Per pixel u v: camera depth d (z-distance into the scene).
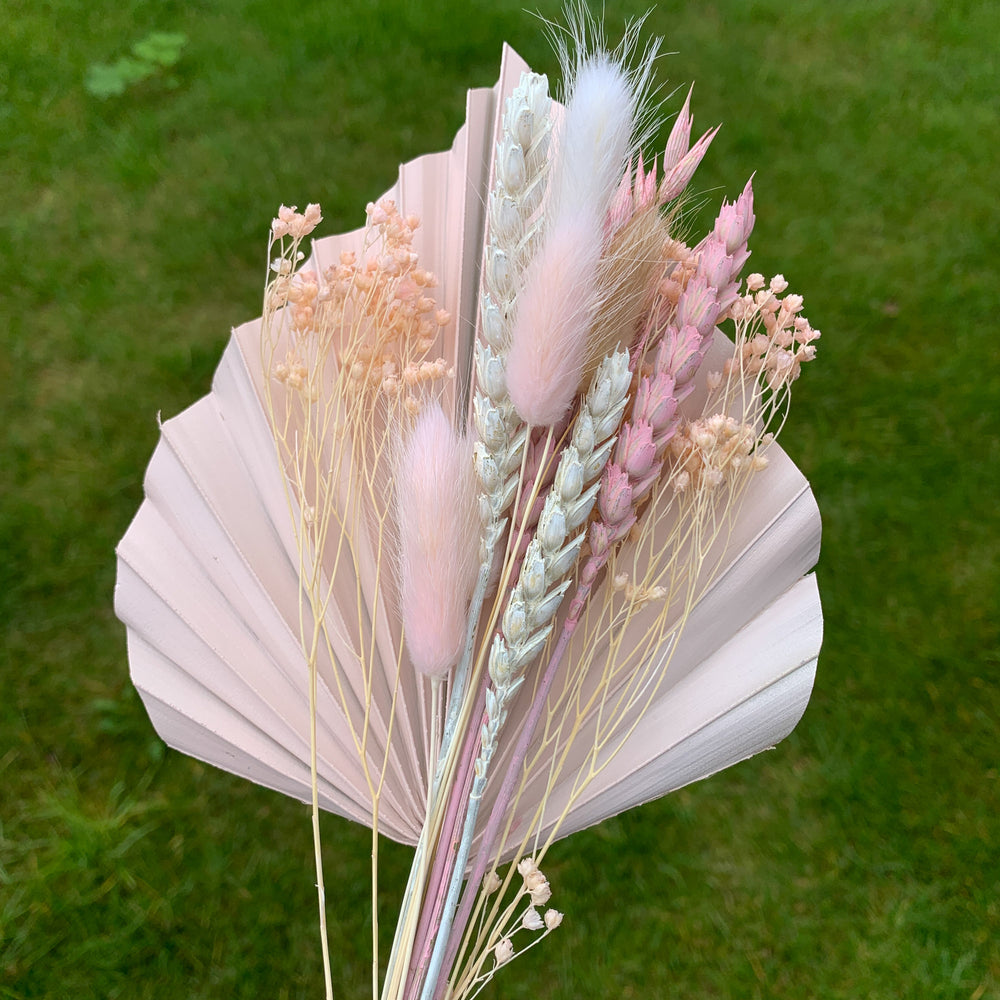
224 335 2.14
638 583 0.70
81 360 2.08
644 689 0.69
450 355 0.77
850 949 1.61
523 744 0.61
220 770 1.69
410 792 0.67
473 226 0.80
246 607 0.73
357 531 0.71
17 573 1.83
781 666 0.69
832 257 2.34
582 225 0.52
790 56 2.69
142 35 2.60
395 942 0.61
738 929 1.62
